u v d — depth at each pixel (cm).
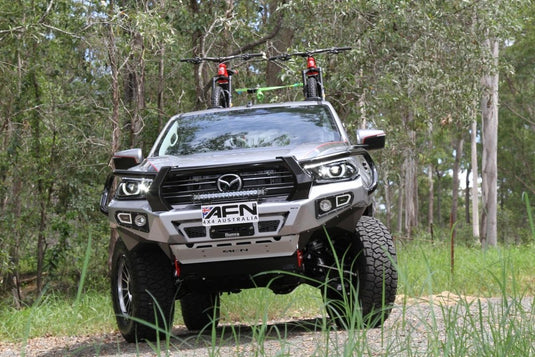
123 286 782
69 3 1823
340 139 794
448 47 2088
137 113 1920
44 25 1767
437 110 2214
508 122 5609
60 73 2219
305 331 761
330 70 1977
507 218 5812
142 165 748
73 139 2214
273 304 1030
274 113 847
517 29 2134
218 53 2219
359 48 1891
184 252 677
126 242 729
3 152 2244
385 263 710
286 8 2075
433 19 1955
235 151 760
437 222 8575
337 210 678
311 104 860
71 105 2216
